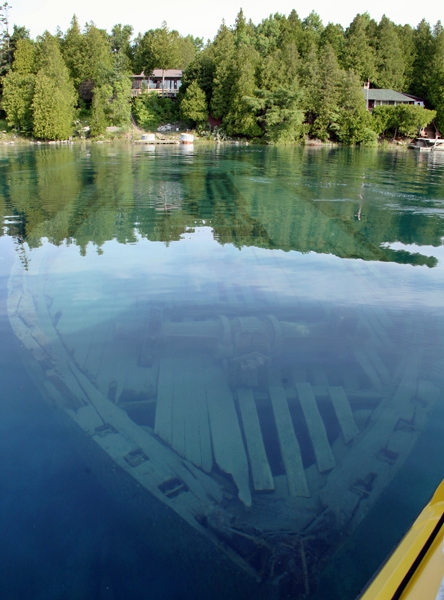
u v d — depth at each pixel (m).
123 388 3.32
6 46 41.12
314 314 4.55
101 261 6.20
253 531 2.23
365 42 50.22
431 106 47.19
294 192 12.85
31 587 2.00
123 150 29.16
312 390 3.30
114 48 50.84
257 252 6.78
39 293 5.04
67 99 36.97
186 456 2.68
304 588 1.98
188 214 9.60
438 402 3.22
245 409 3.09
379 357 3.77
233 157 25.42
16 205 10.16
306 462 2.65
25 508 2.36
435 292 5.23
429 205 11.16
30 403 3.16
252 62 43.31
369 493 2.45
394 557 1.71
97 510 2.34
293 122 39.75
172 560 2.10
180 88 46.38
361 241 7.61
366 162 24.03
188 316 4.44
